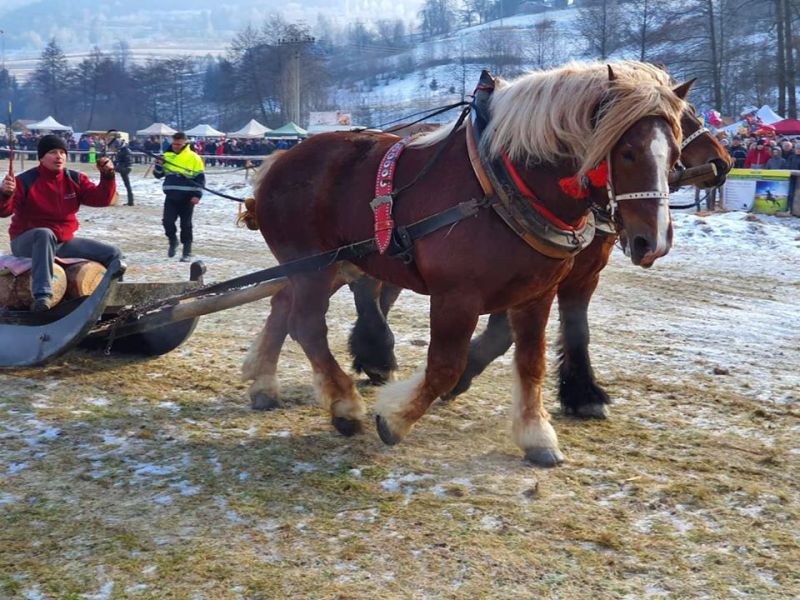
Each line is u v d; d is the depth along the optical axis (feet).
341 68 302.45
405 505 13.25
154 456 15.10
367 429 16.74
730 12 112.27
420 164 15.06
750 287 35.40
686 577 11.18
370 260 15.97
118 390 18.79
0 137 137.80
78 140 148.66
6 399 17.74
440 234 14.28
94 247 20.70
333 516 12.86
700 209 56.95
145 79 285.64
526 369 15.43
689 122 20.31
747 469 14.87
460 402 18.56
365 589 10.83
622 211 12.93
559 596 10.71
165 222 38.99
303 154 17.22
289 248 17.30
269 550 11.82
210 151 112.16
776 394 19.42
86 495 13.48
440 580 11.06
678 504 13.35
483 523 12.63
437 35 372.38
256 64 215.92
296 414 17.71
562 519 12.77
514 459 15.24
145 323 19.12
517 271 13.98
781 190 55.06
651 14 119.85
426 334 24.93
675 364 22.00
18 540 12.04
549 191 13.67
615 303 31.14
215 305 18.69
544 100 13.52
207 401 18.38
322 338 16.89
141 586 10.91
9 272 19.70
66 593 10.75
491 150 13.99
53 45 306.96
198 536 12.21
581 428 16.99
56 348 19.04
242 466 14.73
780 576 11.21
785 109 110.42
